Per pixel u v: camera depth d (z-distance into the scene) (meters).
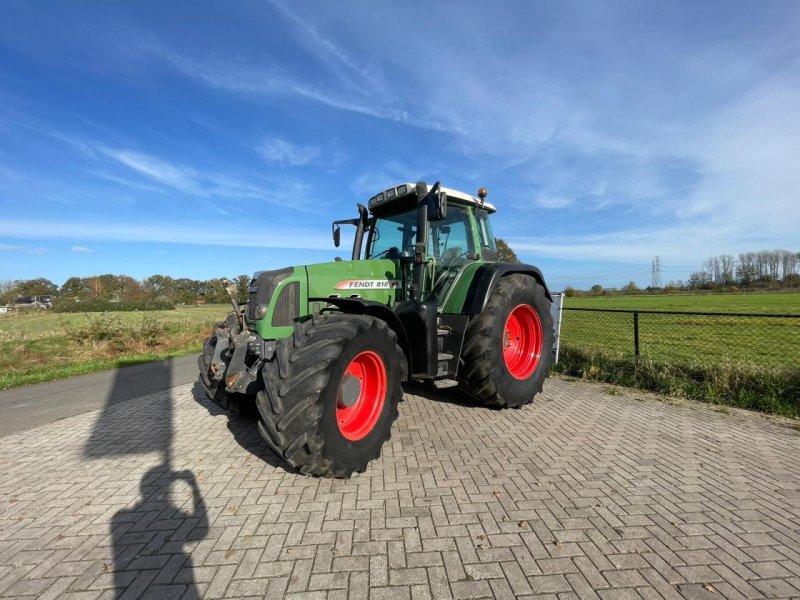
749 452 3.43
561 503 2.66
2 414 5.23
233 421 4.45
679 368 5.57
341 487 2.91
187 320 15.03
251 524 2.48
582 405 4.80
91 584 2.02
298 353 2.84
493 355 4.28
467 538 2.31
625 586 1.95
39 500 2.86
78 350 10.61
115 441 3.97
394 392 3.36
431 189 4.09
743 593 1.90
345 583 1.99
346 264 4.09
